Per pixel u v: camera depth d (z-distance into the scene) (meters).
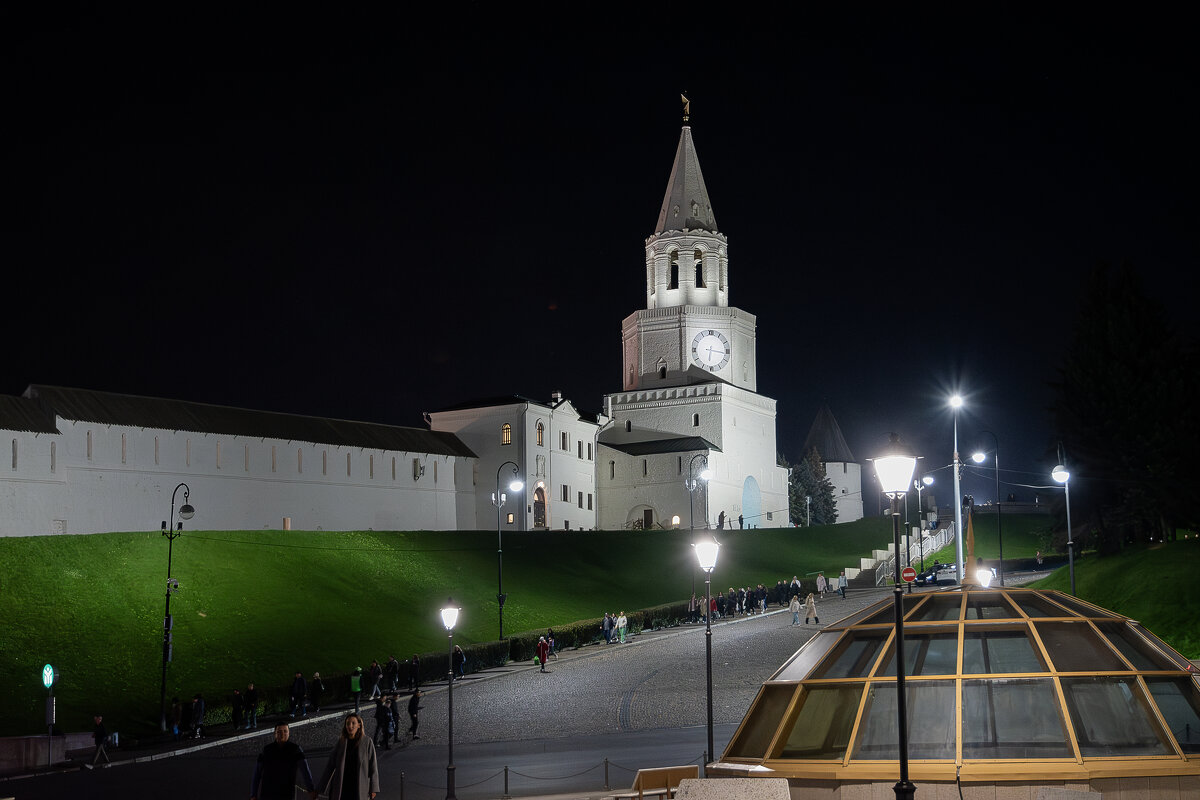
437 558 92.88
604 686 60.66
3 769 48.84
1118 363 71.25
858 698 22.23
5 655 61.22
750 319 141.88
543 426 123.56
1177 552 65.06
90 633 65.75
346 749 22.86
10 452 83.81
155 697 61.22
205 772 45.38
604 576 98.94
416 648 74.25
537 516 121.69
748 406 138.50
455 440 121.50
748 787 19.86
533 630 77.44
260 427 101.19
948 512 147.38
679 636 78.06
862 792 20.61
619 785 37.09
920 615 23.83
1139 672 21.30
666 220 141.38
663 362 137.88
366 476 108.38
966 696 21.39
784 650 68.25
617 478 133.00
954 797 20.02
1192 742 21.19
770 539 117.06
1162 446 68.81
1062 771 19.89
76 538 75.19
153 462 92.69
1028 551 115.75
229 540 82.31
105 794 40.44
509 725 52.47
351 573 84.50
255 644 68.88
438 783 39.59
